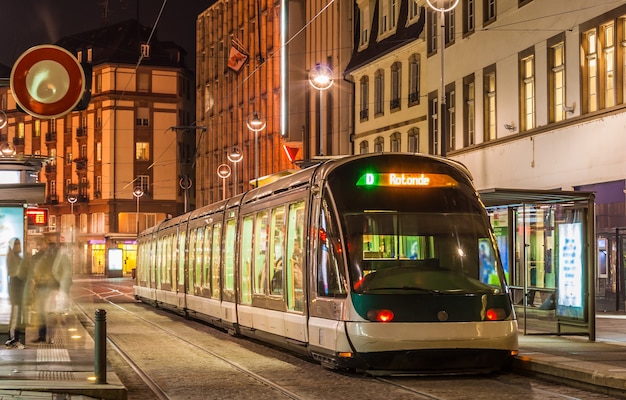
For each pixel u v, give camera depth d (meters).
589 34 28.30
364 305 14.27
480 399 12.23
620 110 26.42
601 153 27.38
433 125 39.69
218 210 25.42
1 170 20.28
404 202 15.12
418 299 14.37
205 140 85.50
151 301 38.19
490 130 34.84
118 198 97.50
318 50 55.34
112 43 100.25
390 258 14.76
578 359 14.76
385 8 45.81
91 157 99.81
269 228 19.27
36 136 107.06
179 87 99.75
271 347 20.36
